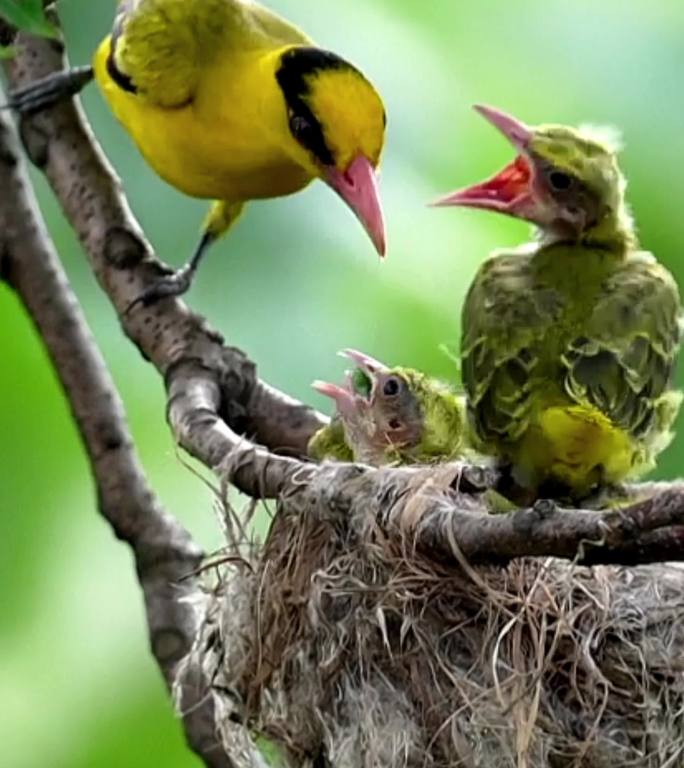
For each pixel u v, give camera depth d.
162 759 13.46
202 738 11.90
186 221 14.15
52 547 13.36
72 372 12.28
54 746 13.34
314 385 12.17
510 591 10.55
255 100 12.81
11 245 12.27
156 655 12.11
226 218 13.26
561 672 10.58
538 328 11.21
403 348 13.18
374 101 12.70
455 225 13.41
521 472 10.80
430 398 12.10
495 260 11.79
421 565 10.37
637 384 11.08
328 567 10.73
